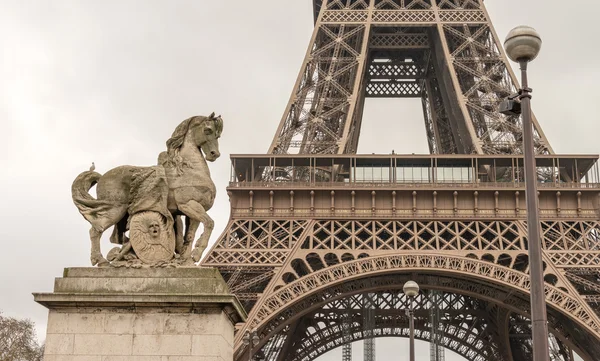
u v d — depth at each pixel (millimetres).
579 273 106812
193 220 33406
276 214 112562
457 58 129750
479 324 154000
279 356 146500
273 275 103500
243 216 112125
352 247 108188
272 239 109312
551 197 114250
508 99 43844
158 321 30781
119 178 33500
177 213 33844
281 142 120688
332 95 130125
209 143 34594
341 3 137000
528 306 113812
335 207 114062
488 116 123438
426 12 135375
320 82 127125
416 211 114250
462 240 109500
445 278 117438
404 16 134125
